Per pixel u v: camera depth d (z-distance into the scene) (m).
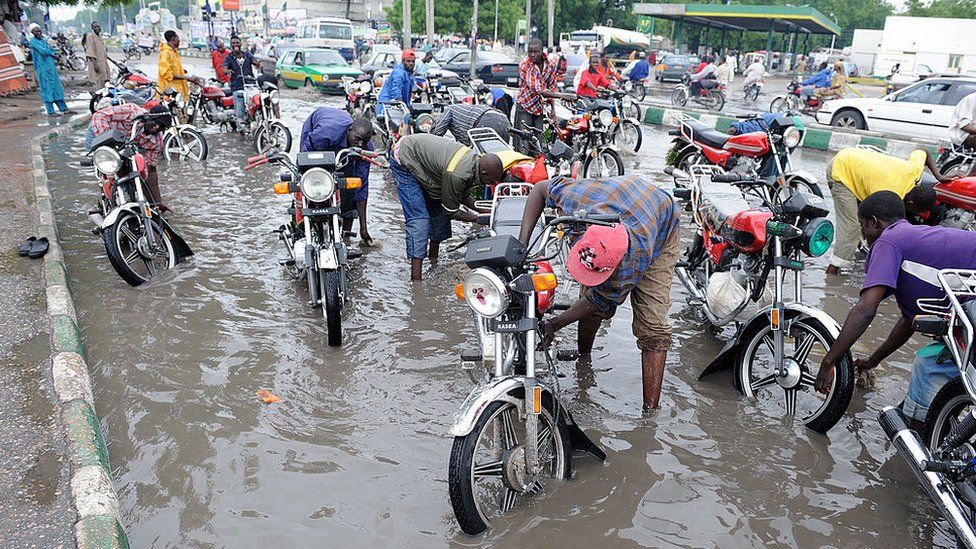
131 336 4.96
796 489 3.58
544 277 3.11
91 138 6.80
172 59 12.55
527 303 3.21
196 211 8.14
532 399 3.21
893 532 3.29
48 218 7.11
